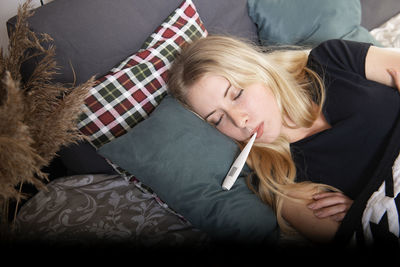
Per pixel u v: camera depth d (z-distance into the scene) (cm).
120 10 97
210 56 94
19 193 56
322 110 98
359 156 89
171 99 98
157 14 105
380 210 74
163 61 100
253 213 82
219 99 94
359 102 92
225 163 88
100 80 92
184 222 91
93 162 103
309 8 122
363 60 96
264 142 100
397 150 80
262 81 97
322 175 93
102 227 89
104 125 91
